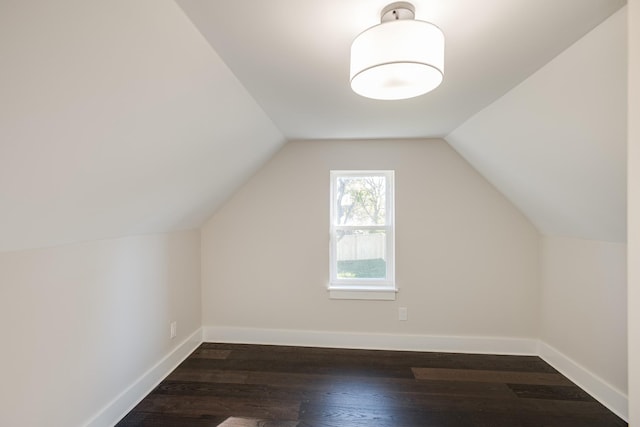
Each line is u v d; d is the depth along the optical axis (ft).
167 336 8.27
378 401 6.99
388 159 9.71
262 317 10.11
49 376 4.99
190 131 5.53
